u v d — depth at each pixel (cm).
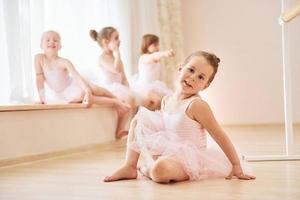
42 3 228
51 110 195
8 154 169
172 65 365
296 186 109
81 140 218
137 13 339
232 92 410
